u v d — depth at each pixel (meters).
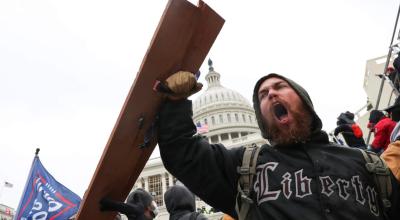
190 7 1.97
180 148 2.16
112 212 2.20
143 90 2.00
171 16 1.92
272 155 2.16
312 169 1.98
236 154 2.32
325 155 2.06
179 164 2.16
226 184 2.22
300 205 1.84
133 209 2.43
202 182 2.20
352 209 1.79
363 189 1.92
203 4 2.00
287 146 2.19
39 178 8.13
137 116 2.02
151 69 1.98
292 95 2.24
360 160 2.09
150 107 2.10
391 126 4.45
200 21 2.04
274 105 2.24
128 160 2.06
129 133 2.00
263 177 2.06
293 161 2.05
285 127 2.20
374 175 2.02
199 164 2.18
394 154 2.18
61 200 7.92
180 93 2.10
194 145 2.19
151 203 3.22
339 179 1.92
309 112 2.26
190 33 2.04
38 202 7.89
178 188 3.96
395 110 4.44
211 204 2.27
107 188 2.06
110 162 1.96
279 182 1.98
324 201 1.82
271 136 2.28
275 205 1.90
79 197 8.05
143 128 2.09
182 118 2.16
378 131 4.59
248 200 2.04
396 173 2.04
